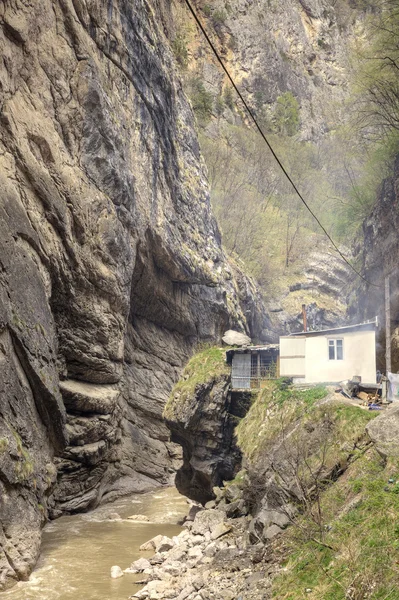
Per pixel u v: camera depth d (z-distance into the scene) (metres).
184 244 46.34
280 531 16.25
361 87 39.34
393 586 10.20
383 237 33.31
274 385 22.06
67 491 29.36
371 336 22.66
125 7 35.59
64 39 28.61
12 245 22.03
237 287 58.31
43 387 23.11
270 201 85.50
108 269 32.06
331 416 17.20
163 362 45.00
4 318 20.31
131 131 36.19
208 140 80.44
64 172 27.86
